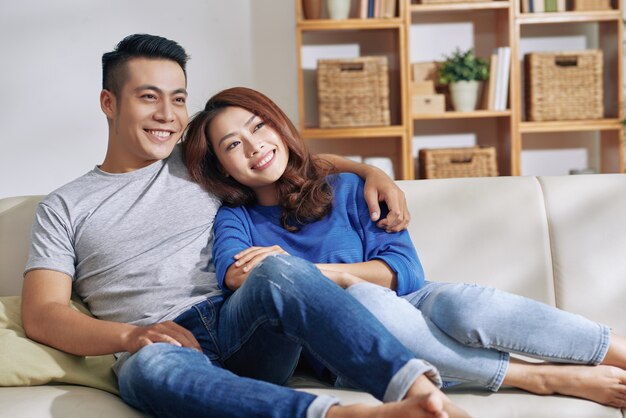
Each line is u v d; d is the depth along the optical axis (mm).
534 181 2104
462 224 2051
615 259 2004
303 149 2055
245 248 1911
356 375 1484
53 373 1659
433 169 4055
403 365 1441
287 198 2014
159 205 1995
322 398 1401
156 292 1890
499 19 4156
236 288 1834
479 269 2021
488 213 2055
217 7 4188
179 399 1495
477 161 4051
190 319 1843
